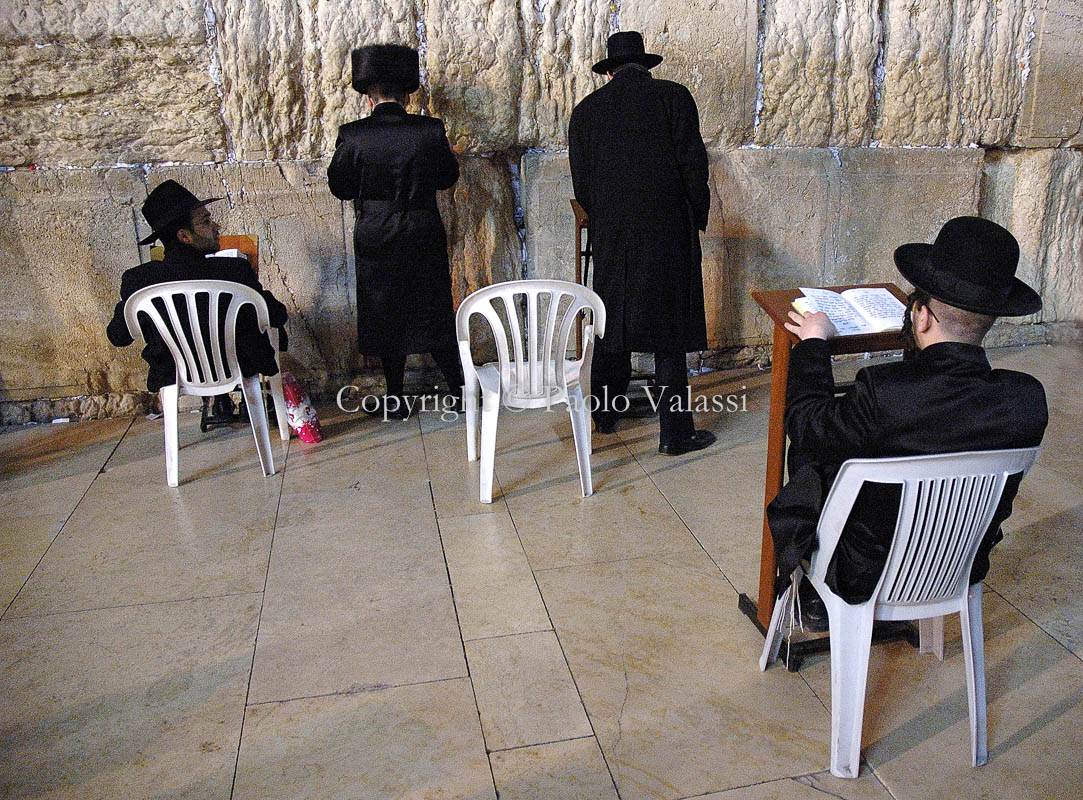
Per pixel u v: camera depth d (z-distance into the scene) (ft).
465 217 14.23
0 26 11.93
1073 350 16.33
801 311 6.87
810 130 14.96
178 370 10.99
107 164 12.91
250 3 12.56
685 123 10.95
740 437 12.63
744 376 15.38
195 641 8.08
